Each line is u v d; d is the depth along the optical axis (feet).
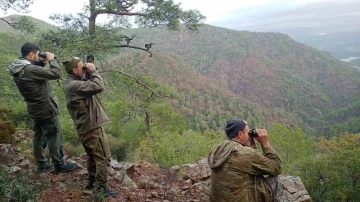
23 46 13.01
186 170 18.35
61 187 13.03
